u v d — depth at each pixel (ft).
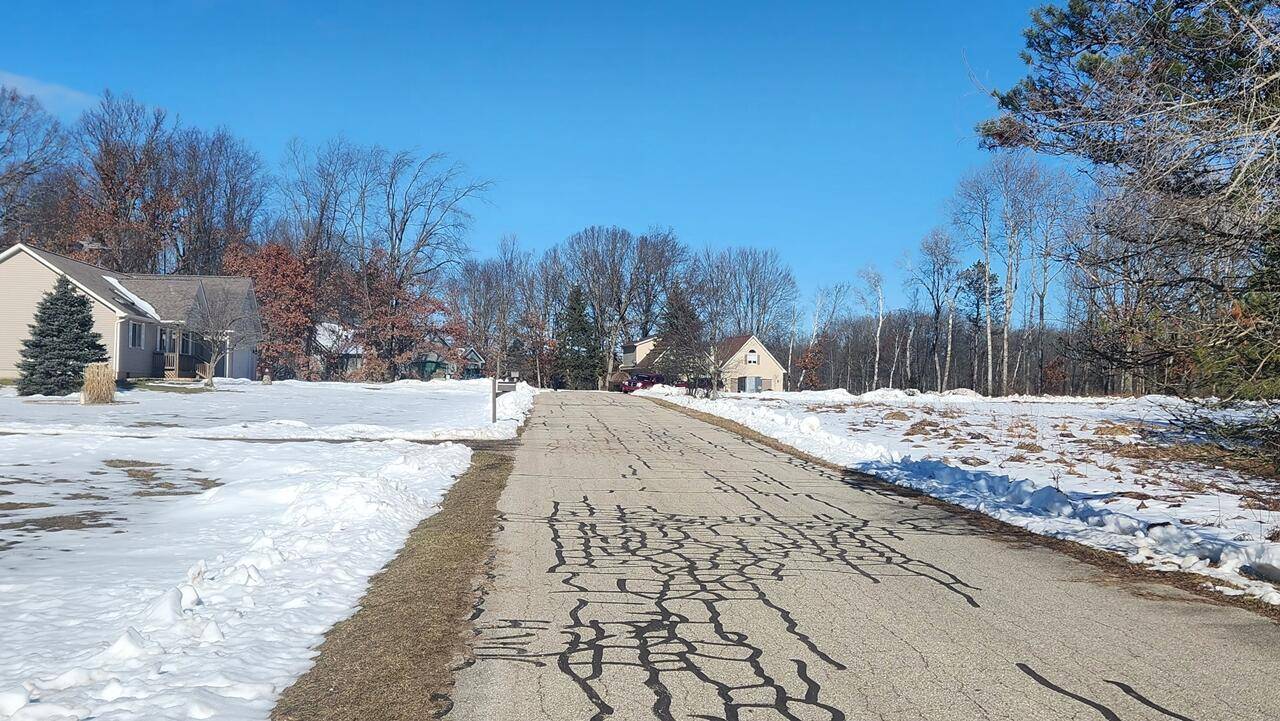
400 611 23.22
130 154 213.46
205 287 171.63
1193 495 46.34
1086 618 23.15
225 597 24.02
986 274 187.52
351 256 217.15
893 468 56.54
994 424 96.32
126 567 29.14
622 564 29.63
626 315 302.86
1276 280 26.84
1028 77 29.91
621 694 17.28
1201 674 18.61
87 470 52.54
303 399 127.03
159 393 126.21
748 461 63.05
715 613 23.50
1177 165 24.27
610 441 77.05
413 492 42.98
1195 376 30.12
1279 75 22.44
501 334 288.30
